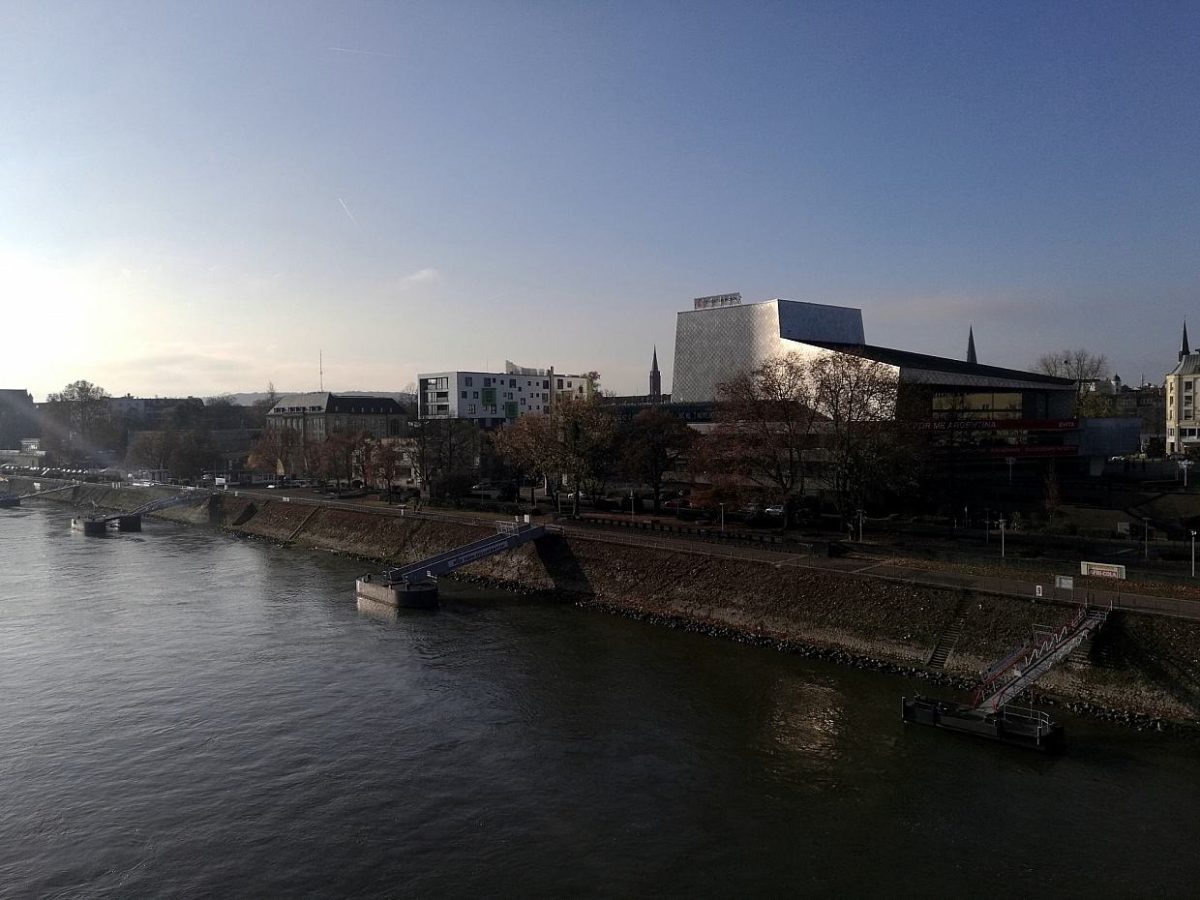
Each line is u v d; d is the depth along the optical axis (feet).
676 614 263.49
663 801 146.72
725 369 520.42
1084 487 398.62
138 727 182.80
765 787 150.61
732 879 122.93
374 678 212.43
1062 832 132.67
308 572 360.89
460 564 316.81
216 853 132.57
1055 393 498.69
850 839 132.87
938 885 120.47
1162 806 139.13
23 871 128.36
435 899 119.55
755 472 336.49
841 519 319.47
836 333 535.19
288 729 180.75
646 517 377.30
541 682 207.21
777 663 216.95
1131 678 176.76
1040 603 199.00
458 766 161.99
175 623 269.23
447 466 524.93
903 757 160.04
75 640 249.75
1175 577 216.74
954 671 198.80
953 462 343.05
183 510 577.02
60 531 513.86
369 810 145.59
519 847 132.77
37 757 168.14
